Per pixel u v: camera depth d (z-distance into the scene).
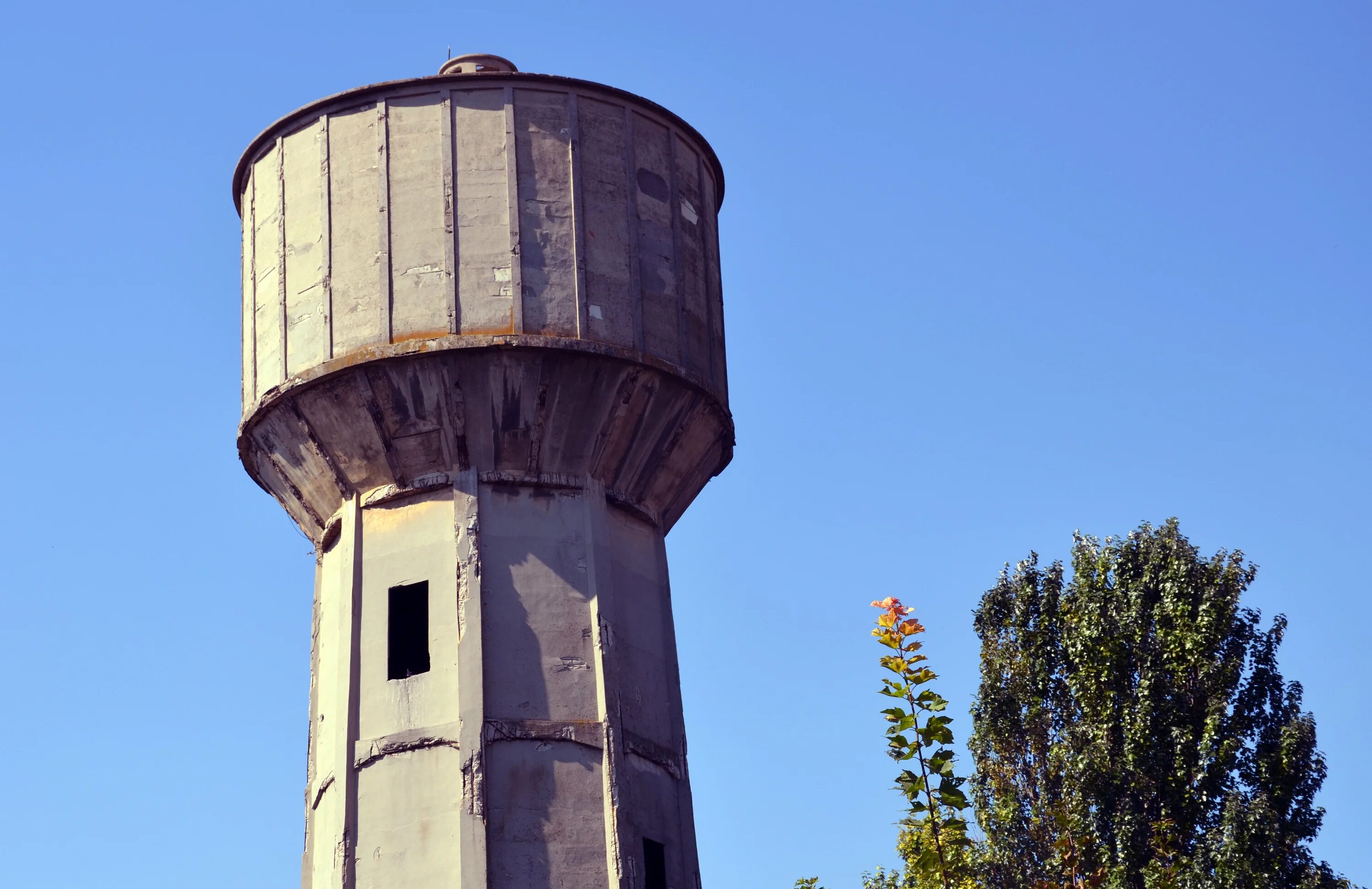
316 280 26.05
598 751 24.30
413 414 25.25
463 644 24.48
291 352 25.95
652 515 26.94
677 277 27.03
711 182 29.27
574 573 25.28
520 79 26.73
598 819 23.91
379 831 23.86
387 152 26.33
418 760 24.08
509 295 25.41
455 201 25.92
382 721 24.48
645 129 27.66
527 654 24.66
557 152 26.52
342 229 26.14
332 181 26.50
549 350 25.06
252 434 26.58
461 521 25.16
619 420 25.77
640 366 25.64
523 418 25.36
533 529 25.38
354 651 24.95
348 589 25.30
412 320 25.28
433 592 24.95
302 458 26.11
